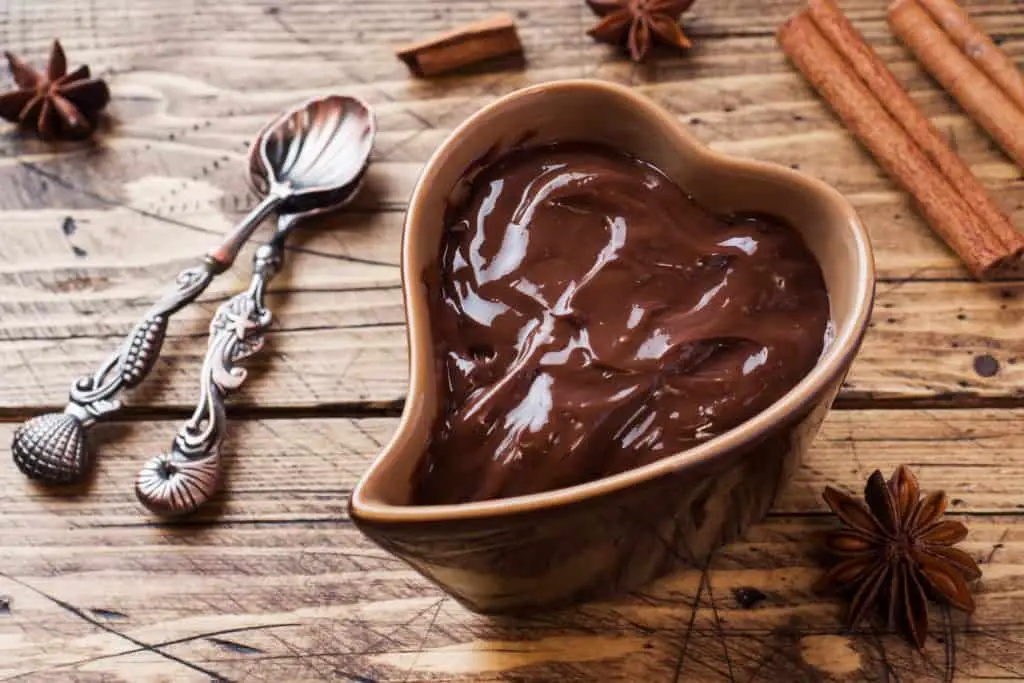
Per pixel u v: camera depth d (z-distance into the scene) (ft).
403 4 1.49
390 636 1.21
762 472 1.09
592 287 1.14
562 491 1.00
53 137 1.43
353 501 1.01
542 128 1.21
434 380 1.11
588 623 1.20
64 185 1.41
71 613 1.23
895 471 1.22
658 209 1.19
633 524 1.06
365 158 1.36
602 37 1.45
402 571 1.23
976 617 1.19
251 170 1.37
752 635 1.20
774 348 1.12
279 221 1.36
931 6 1.42
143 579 1.24
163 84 1.46
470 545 1.02
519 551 1.05
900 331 1.30
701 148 1.18
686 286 1.15
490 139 1.20
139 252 1.37
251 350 1.30
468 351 1.15
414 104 1.44
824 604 1.20
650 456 1.09
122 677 1.20
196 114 1.44
